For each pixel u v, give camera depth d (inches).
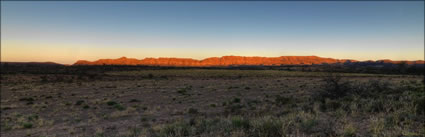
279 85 1173.7
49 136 298.4
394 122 183.6
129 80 1946.4
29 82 1771.7
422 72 2898.6
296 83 1289.4
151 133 244.8
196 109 495.8
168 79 2033.7
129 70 3978.8
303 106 355.9
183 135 203.3
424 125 169.8
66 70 3686.0
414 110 209.0
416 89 530.3
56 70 3597.4
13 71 2915.8
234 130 190.9
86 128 351.6
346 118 219.0
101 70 3937.0
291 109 344.8
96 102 745.0
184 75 2603.3
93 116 490.0
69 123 418.9
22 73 2588.6
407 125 170.2
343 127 179.3
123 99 814.5
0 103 785.6
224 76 2373.3
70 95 981.8
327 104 322.7
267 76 2274.9
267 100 599.8
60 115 530.6
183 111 493.4
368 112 246.7
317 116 223.0
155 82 1667.1
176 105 624.4
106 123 395.2
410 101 270.8
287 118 221.1
